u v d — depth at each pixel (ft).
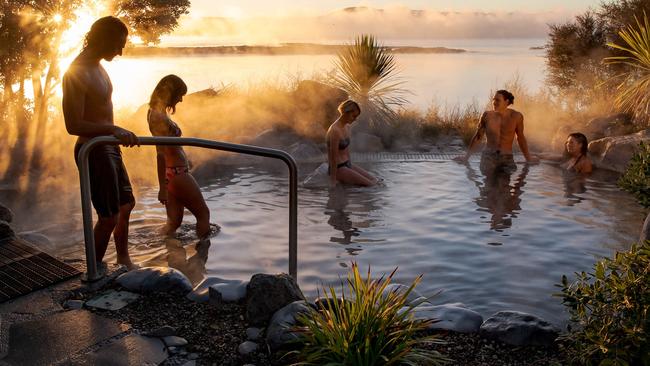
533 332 11.07
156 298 12.71
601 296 10.02
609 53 45.42
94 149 13.83
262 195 25.85
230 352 10.70
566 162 31.73
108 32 13.52
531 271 17.02
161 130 18.60
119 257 16.57
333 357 9.78
